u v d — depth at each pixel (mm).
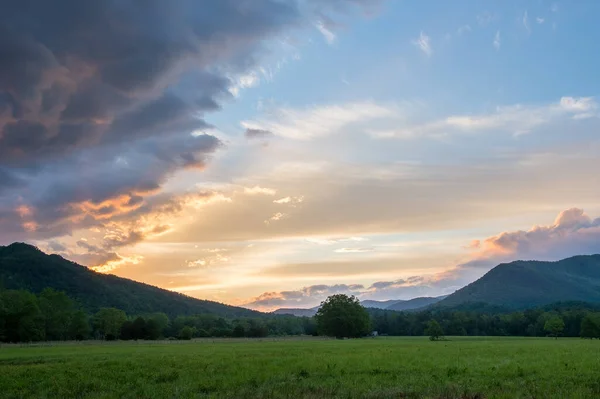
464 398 21203
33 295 134000
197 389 24750
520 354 49344
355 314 159875
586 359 41438
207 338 161250
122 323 152125
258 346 82188
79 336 150250
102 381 28547
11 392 25078
